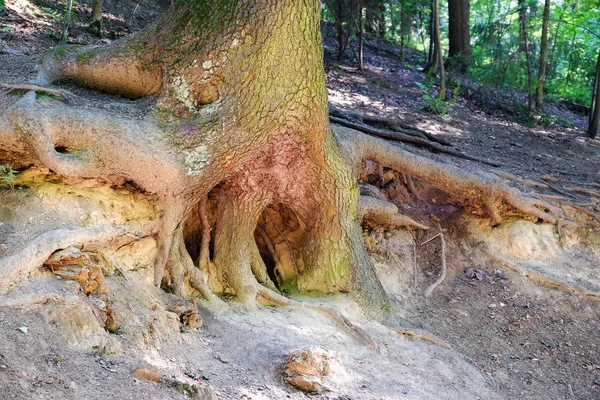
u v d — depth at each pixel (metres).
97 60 7.13
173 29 6.78
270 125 6.86
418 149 12.07
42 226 5.63
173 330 5.81
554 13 21.02
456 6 20.02
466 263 10.04
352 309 7.83
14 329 4.39
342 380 5.93
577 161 14.02
